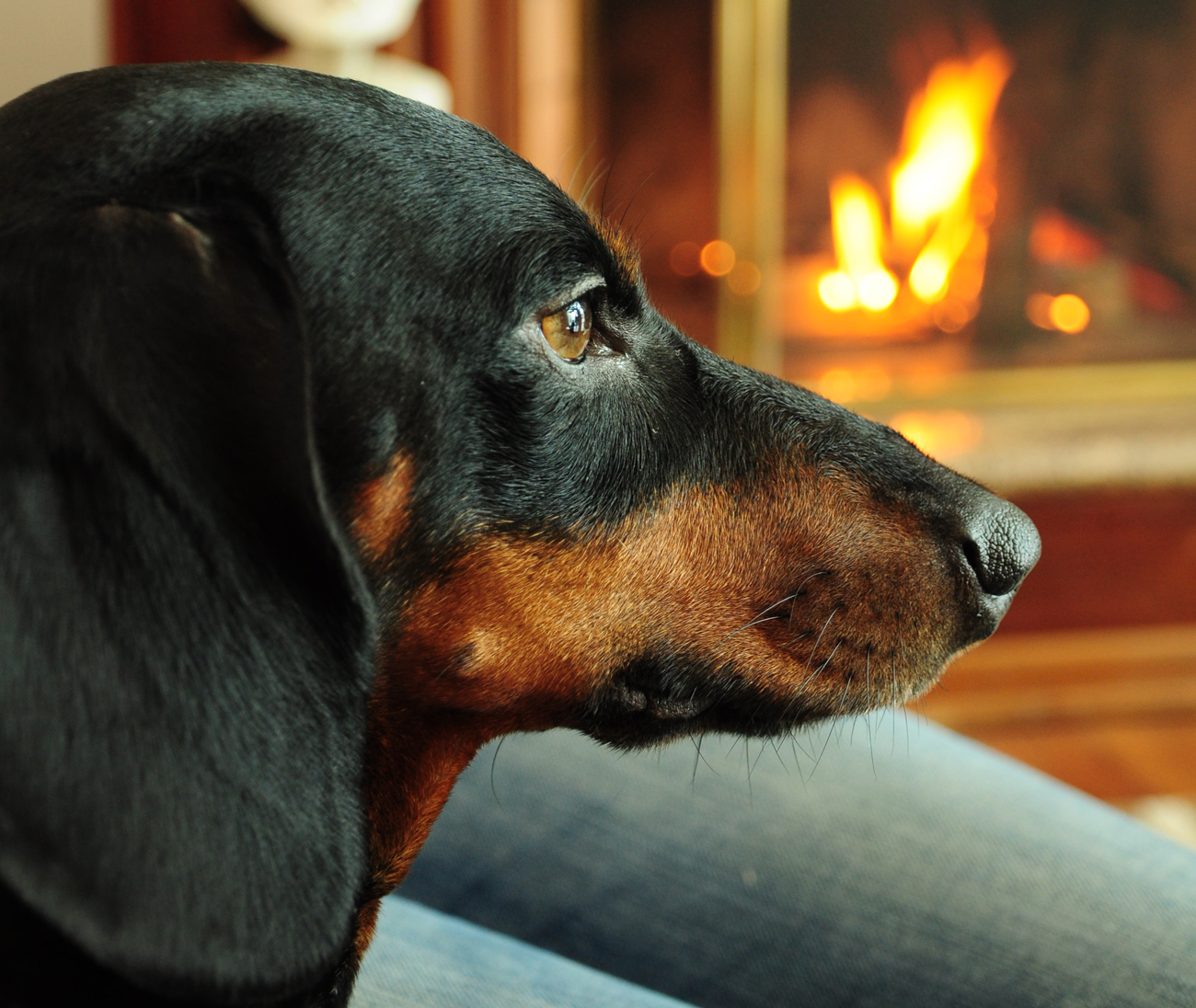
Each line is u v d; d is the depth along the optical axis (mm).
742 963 1184
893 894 1203
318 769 826
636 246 1145
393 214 908
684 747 1468
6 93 2381
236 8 2484
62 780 708
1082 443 2850
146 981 711
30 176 838
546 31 2600
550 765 1441
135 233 777
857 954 1159
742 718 1146
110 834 715
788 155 3125
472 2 2535
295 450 798
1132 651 3059
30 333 747
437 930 1158
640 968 1212
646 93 3055
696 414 1121
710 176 3094
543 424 990
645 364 1113
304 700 822
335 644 842
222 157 877
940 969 1125
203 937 737
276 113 905
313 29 2303
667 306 3150
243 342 793
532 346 979
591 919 1256
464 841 1349
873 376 3158
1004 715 2951
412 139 947
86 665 730
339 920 814
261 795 789
